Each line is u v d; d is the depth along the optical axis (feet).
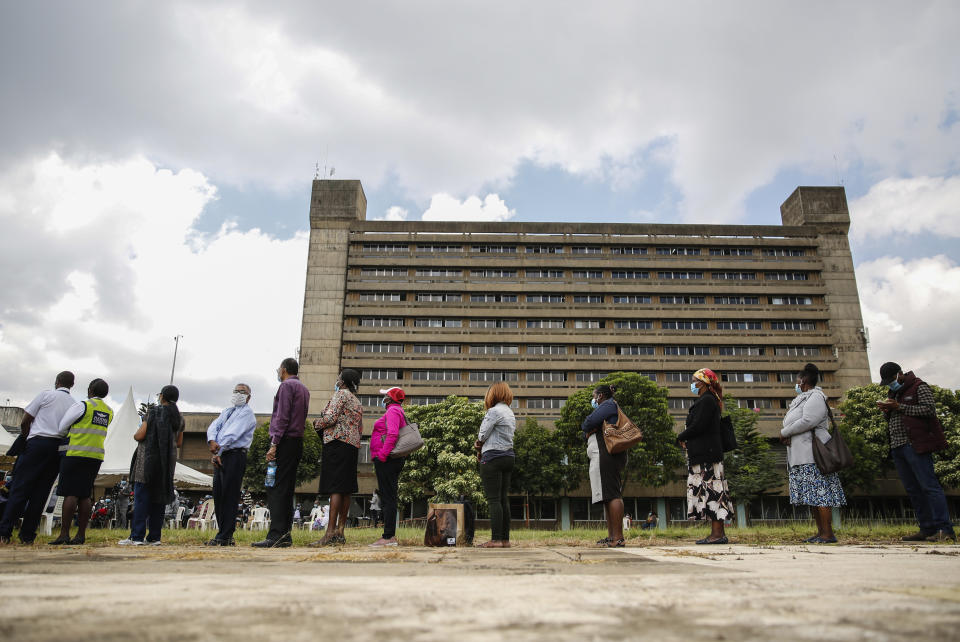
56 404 24.17
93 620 4.90
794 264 198.49
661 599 6.32
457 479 125.29
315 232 198.80
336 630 4.63
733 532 31.58
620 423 22.22
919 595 6.53
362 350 188.75
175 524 62.44
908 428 24.34
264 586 7.23
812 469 23.43
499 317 193.26
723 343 190.49
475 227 201.57
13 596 6.13
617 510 21.81
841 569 10.11
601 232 201.67
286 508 22.21
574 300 196.65
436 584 7.72
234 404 24.61
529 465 145.18
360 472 169.99
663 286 196.65
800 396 24.23
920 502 24.50
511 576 8.98
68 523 23.73
